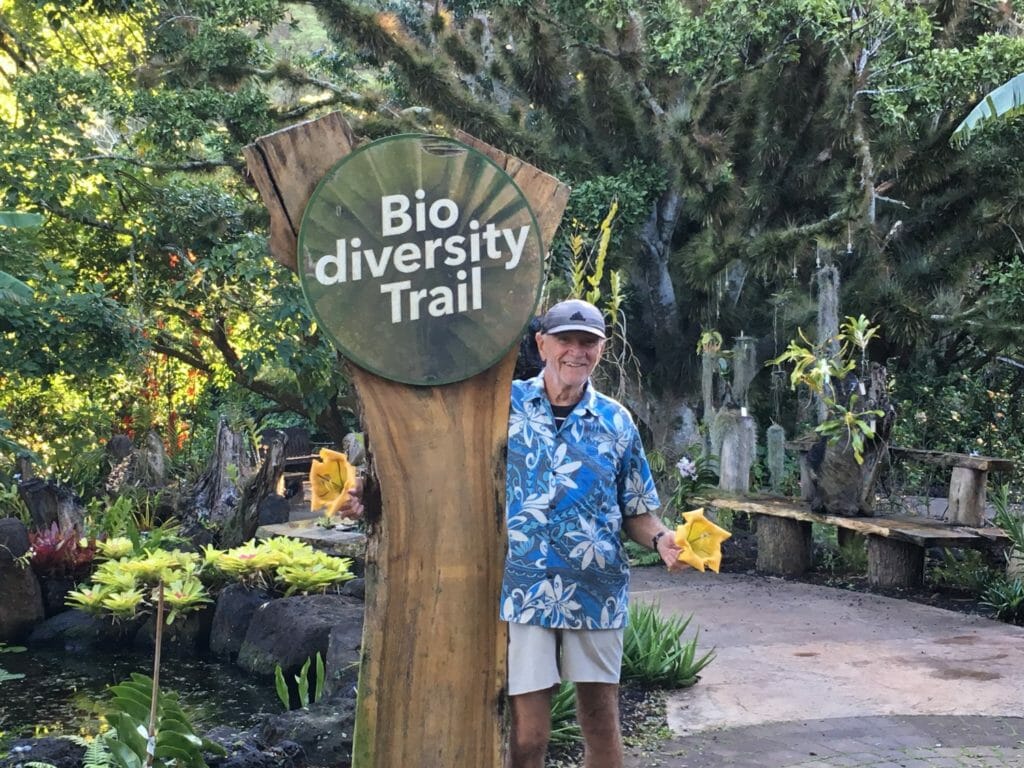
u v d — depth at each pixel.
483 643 2.35
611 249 11.51
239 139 13.09
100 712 5.27
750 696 4.79
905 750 4.02
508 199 2.35
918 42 10.91
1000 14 12.83
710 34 11.27
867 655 5.53
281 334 12.20
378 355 2.30
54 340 10.47
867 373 8.45
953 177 11.91
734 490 9.05
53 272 11.09
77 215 12.76
